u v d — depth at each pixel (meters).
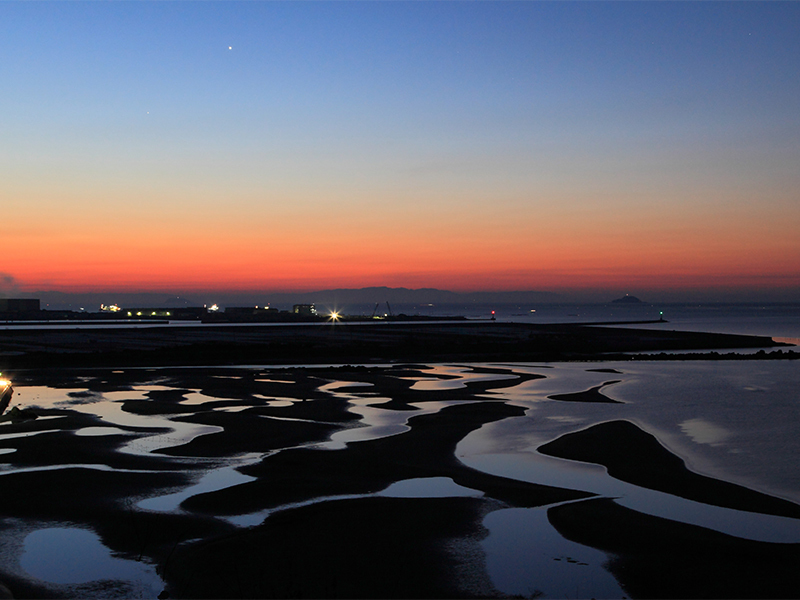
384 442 22.22
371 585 10.86
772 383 40.44
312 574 11.27
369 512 14.69
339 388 36.84
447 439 22.78
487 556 12.23
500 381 40.94
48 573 11.29
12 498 15.52
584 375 45.25
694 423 26.08
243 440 22.34
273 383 39.03
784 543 13.02
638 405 30.81
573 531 13.60
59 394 33.69
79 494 15.87
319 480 17.31
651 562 12.03
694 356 64.12
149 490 16.25
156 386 37.22
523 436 23.36
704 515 14.74
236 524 13.80
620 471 18.61
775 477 18.06
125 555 12.08
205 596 10.35
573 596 10.63
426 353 65.88
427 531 13.51
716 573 11.56
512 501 15.64
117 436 22.86
